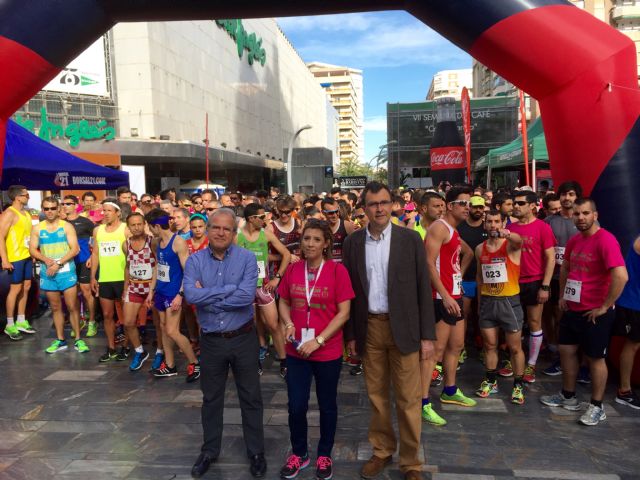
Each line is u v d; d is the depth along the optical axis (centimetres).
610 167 475
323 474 339
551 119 496
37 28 453
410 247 337
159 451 382
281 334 539
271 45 5588
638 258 441
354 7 500
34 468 358
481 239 551
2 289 706
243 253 355
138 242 559
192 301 339
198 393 501
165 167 3516
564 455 368
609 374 524
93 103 2642
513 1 464
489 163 1458
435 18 496
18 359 620
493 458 364
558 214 584
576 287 426
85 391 509
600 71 463
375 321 343
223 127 4069
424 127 3622
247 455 372
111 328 609
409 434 334
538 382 513
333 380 339
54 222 641
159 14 493
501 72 507
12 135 831
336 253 604
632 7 4241
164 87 3011
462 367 568
